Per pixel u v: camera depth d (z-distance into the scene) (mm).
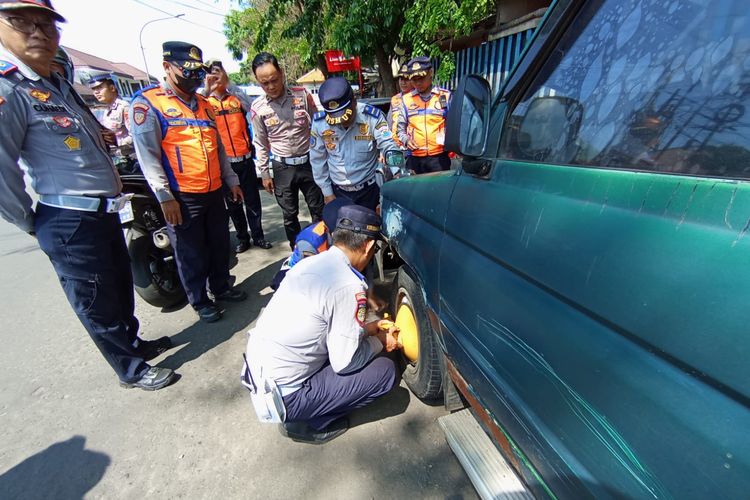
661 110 790
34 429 2100
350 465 1793
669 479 628
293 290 1765
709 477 565
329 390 1839
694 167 704
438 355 1806
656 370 639
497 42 5074
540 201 944
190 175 2623
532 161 1079
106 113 4742
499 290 1086
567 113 1010
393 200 2121
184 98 2586
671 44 804
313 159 3068
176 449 1939
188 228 2742
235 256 4289
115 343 2244
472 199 1258
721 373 542
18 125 1752
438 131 3584
